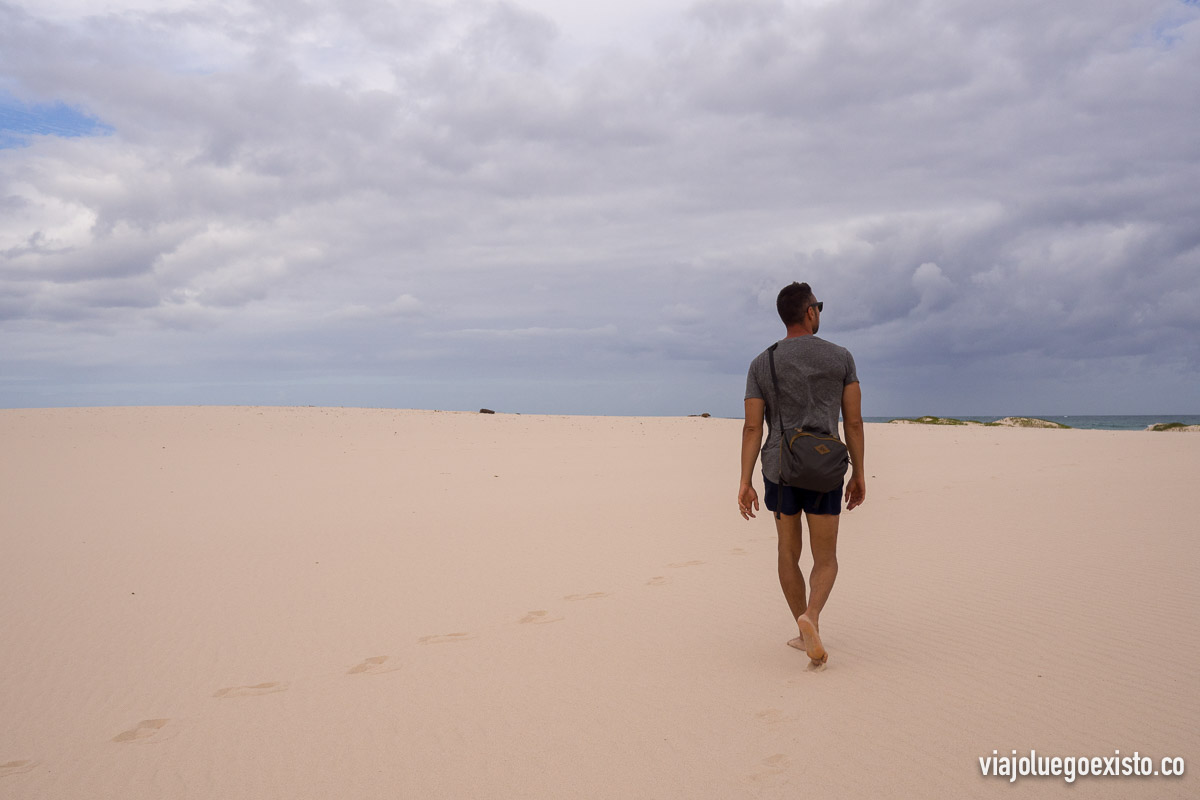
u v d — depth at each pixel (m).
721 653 3.94
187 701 3.73
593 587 5.70
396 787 2.67
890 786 2.44
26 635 4.94
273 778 2.81
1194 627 3.96
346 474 14.26
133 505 10.68
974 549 6.30
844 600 4.91
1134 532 6.74
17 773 3.01
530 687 3.60
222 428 23.30
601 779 2.61
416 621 4.98
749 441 3.71
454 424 26.98
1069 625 4.08
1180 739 2.71
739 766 2.64
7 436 20.52
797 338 3.67
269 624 5.05
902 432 26.11
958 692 3.20
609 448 20.03
